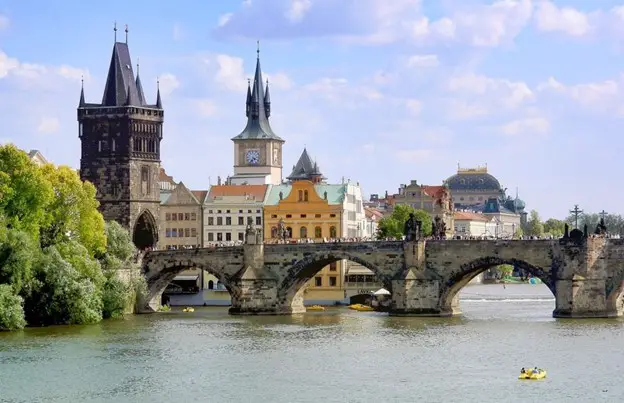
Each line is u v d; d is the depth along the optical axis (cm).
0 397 18262
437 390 18638
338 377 19675
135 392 18575
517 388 18762
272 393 18475
